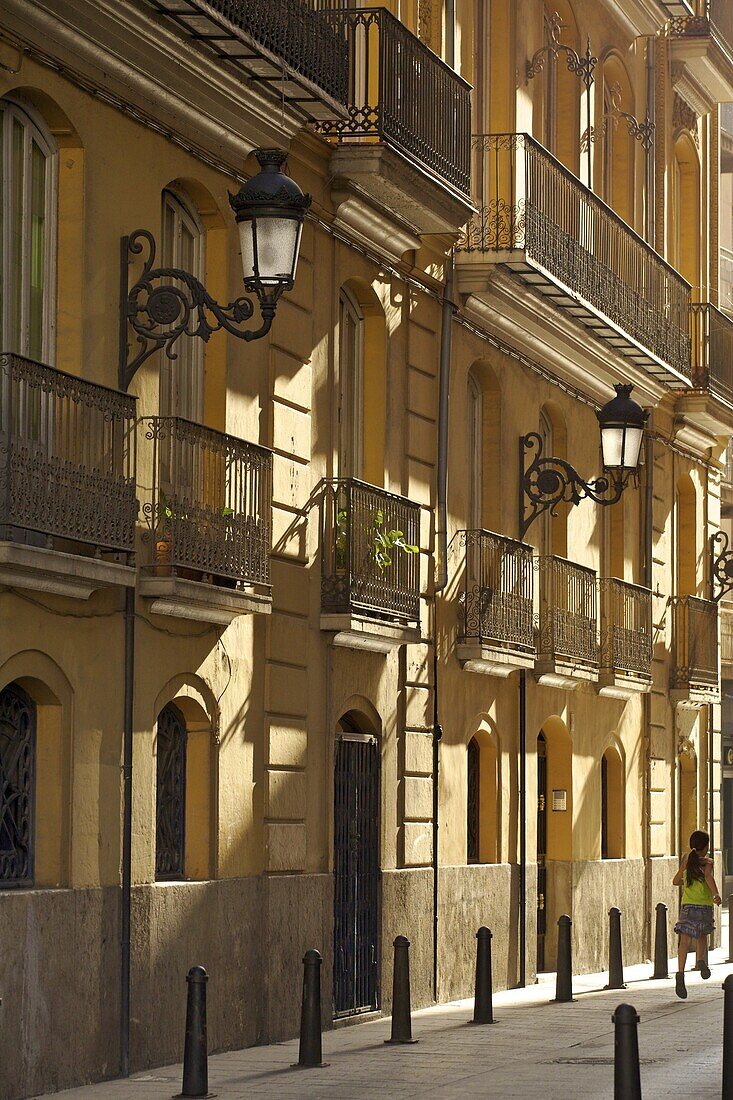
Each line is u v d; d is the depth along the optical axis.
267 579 18.61
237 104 18.70
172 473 17.20
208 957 18.09
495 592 25.20
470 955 24.75
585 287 27.28
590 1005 23.75
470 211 23.03
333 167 20.94
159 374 17.62
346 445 22.22
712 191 37.22
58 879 15.95
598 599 30.17
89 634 16.28
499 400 26.36
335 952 20.98
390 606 21.67
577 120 29.41
